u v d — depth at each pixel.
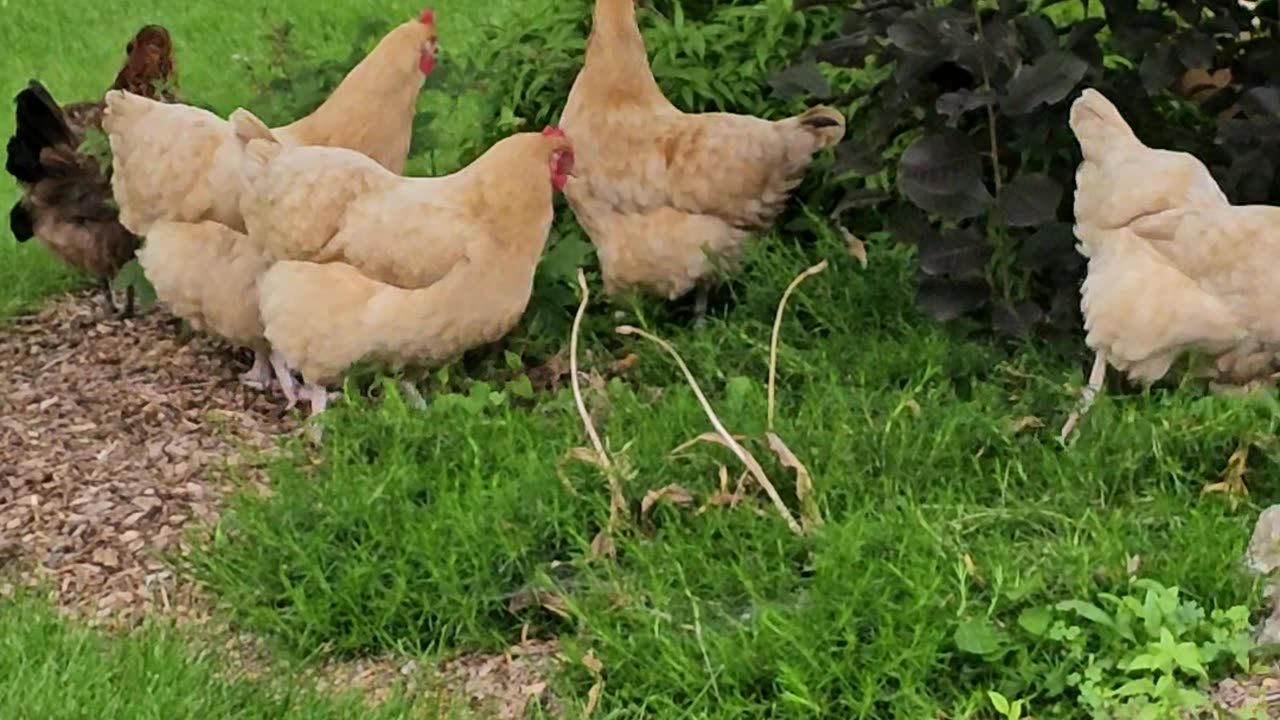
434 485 3.21
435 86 3.94
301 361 3.45
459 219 3.39
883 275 3.73
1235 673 2.87
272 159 3.44
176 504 3.31
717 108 4.02
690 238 3.70
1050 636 2.87
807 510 3.10
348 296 3.41
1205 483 3.18
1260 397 3.24
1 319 3.98
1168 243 3.29
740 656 2.88
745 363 3.55
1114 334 3.32
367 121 3.63
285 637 3.05
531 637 3.04
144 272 3.66
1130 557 3.00
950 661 2.88
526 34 4.19
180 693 2.92
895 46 3.48
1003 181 3.62
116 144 3.58
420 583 3.06
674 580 3.02
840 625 2.88
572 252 3.67
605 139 3.70
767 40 4.01
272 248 3.45
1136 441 3.21
